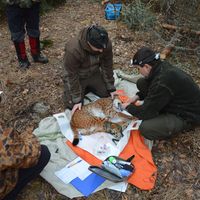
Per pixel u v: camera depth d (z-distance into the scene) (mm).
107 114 3840
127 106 3672
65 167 3367
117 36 5438
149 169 3383
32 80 4582
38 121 3963
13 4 4207
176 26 5363
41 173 3297
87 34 3439
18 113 4062
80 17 6016
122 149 3561
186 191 3256
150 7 5988
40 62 4906
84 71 3912
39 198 3166
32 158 2609
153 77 3387
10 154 2436
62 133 3703
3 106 4156
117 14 5871
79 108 3857
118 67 4801
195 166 3494
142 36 5438
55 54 5098
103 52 3727
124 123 3799
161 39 5168
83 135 3689
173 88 3348
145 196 3184
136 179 3281
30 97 4301
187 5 5105
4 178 2562
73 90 3814
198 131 3855
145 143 3664
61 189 3186
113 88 4156
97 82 4125
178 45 5188
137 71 4684
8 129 2518
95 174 3287
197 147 3686
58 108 4141
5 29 5707
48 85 4492
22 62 4785
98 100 3963
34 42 4695
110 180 3211
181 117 3559
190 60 4934
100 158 3469
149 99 3412
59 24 5820
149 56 3311
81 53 3576
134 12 5582
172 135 3703
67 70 3680
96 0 6523
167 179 3355
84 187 3195
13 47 5262
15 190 2920
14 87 4453
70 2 6504
